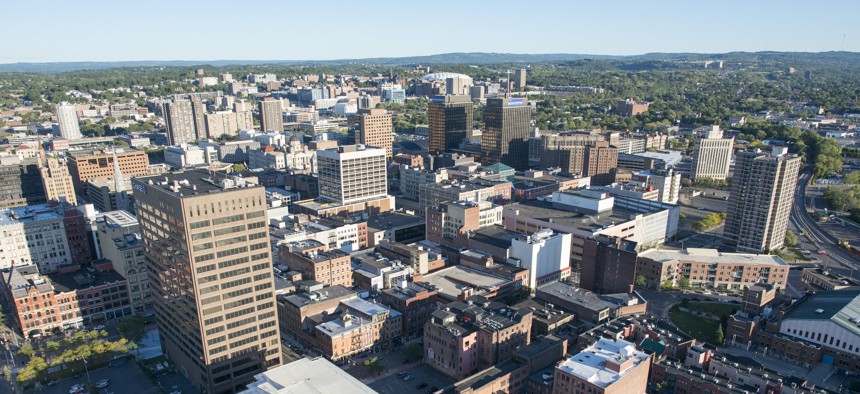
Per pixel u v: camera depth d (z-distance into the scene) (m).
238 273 188.50
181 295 192.00
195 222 175.12
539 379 192.38
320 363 171.88
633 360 177.25
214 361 190.12
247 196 184.75
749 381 188.88
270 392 153.38
